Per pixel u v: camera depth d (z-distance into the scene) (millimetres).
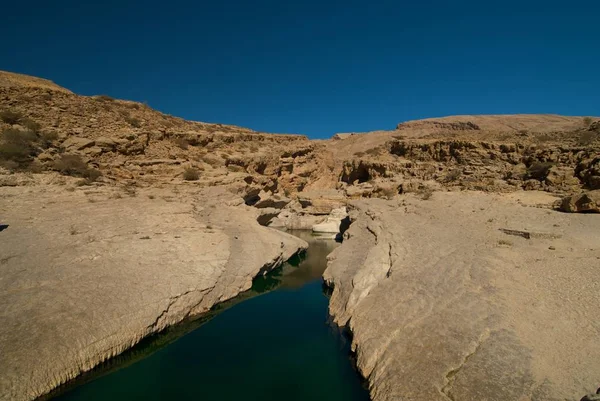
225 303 18109
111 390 11758
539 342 10398
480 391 8797
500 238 20609
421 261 17125
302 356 13898
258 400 11305
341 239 39250
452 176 42406
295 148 56031
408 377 9805
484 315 11828
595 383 8641
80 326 12133
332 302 17797
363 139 93188
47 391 10352
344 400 11219
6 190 22344
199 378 12461
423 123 96250
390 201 36750
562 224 23234
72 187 25328
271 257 23094
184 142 41844
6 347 10430
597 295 12773
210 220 26625
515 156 42375
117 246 18031
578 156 36250
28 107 31219
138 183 31016
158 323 14188
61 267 14914
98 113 36156
